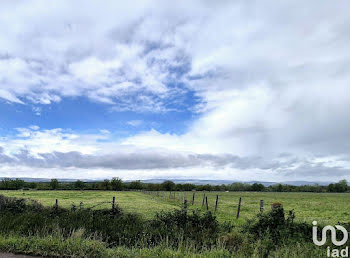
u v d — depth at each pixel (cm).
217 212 1933
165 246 727
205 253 668
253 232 862
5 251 686
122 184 9025
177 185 9956
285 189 11294
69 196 4072
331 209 2659
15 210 1126
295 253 661
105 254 662
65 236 825
